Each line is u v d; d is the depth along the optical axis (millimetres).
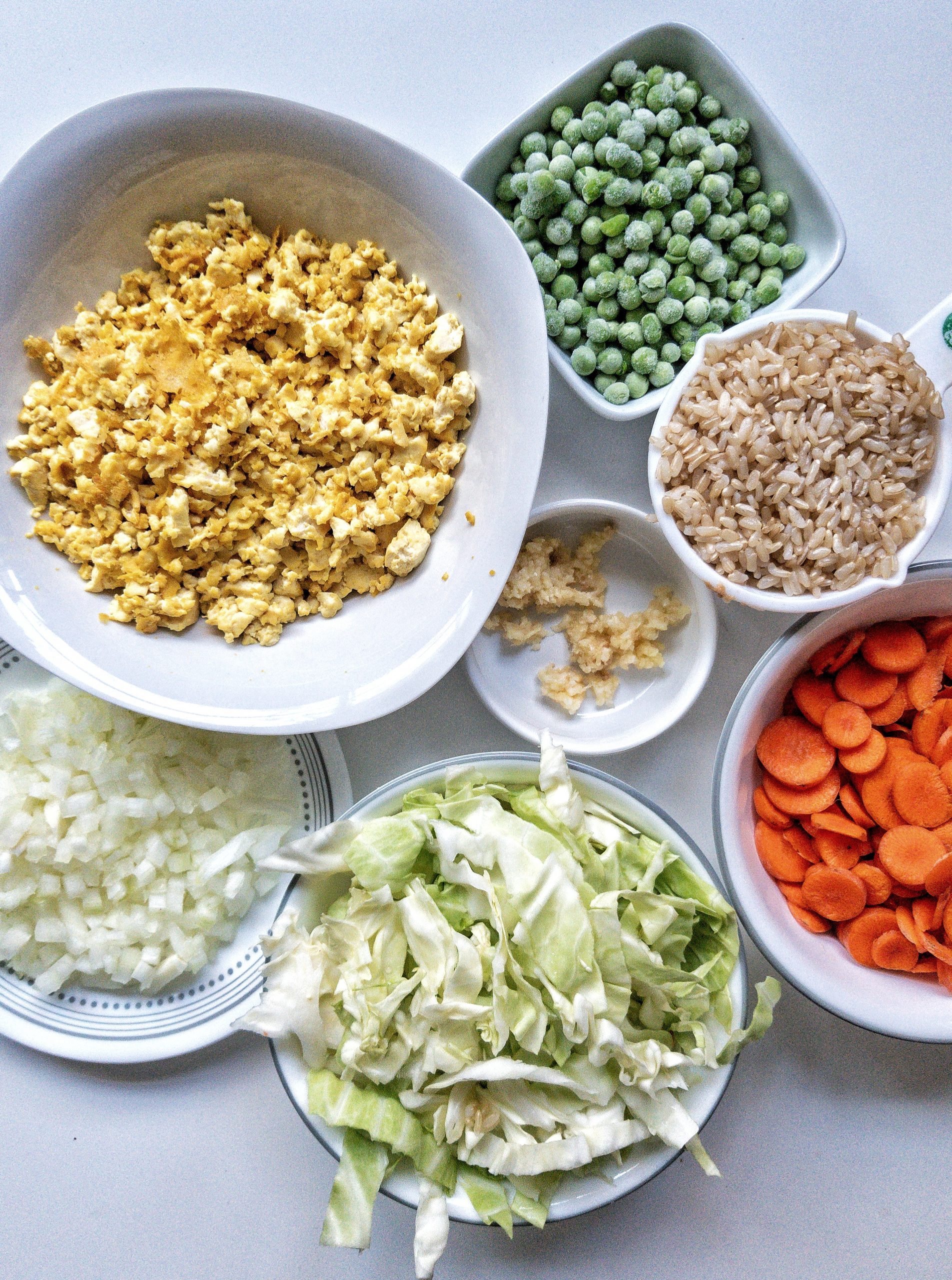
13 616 287
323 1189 354
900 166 348
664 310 312
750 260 321
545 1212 289
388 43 335
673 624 354
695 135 307
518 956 295
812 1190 360
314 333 297
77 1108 354
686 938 298
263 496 308
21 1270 353
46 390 296
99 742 324
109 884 322
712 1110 297
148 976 322
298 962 292
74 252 294
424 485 305
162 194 297
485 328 300
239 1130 355
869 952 322
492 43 336
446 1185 292
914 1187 361
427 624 302
